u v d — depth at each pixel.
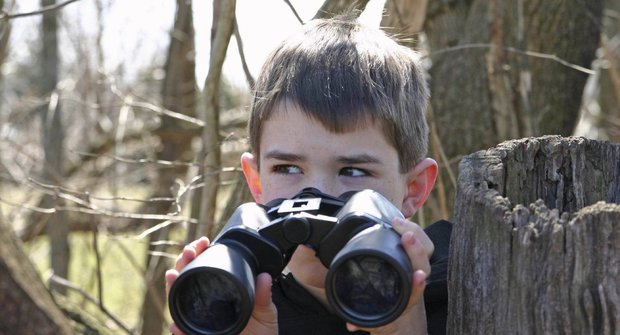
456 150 4.56
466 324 1.96
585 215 1.76
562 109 4.59
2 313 3.56
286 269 2.48
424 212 4.47
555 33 4.54
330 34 2.69
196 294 1.81
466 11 4.77
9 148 7.46
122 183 7.28
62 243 6.43
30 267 3.76
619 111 6.67
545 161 2.34
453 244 2.04
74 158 7.41
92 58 6.98
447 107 4.63
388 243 1.77
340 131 2.41
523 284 1.81
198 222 4.07
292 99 2.45
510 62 4.46
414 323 2.11
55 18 7.22
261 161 2.55
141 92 7.19
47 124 6.82
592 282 1.75
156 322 5.64
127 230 6.71
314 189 2.20
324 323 2.42
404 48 2.79
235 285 1.76
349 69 2.52
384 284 1.75
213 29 3.99
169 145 6.78
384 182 2.48
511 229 1.85
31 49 7.80
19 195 7.66
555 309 1.77
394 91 2.56
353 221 1.89
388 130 2.49
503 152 2.25
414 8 4.09
